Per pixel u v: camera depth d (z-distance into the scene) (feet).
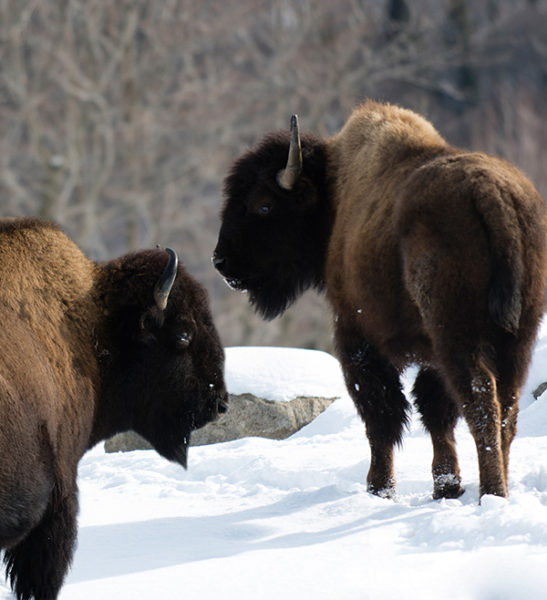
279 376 121.19
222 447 110.83
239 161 95.66
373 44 374.22
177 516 83.66
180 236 346.33
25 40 343.05
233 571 63.77
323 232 92.68
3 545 57.82
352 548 66.54
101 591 61.98
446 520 66.85
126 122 342.03
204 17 356.79
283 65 343.67
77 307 65.10
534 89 428.56
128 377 67.82
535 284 74.33
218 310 324.39
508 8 461.78
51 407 59.88
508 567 57.31
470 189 73.26
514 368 74.43
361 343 85.51
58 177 319.27
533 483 77.61
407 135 85.25
